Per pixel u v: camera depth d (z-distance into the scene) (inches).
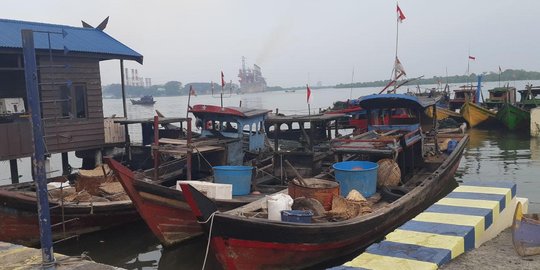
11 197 366.9
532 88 1448.1
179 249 403.2
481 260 180.2
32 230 389.1
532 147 957.2
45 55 585.6
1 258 213.3
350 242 337.7
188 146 458.3
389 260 162.7
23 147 553.3
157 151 474.6
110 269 197.2
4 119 605.0
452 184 611.2
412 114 640.4
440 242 179.3
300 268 320.5
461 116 1333.7
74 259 206.8
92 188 469.1
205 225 284.8
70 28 711.1
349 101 1167.6
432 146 625.6
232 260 293.6
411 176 530.3
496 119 1270.9
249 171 432.8
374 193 415.5
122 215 435.8
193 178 533.6
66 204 392.2
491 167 749.3
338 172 406.0
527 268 175.9
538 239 195.8
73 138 625.9
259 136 588.7
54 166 896.9
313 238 307.3
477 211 216.1
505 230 239.3
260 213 330.6
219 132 574.6
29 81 180.1
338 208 342.3
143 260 384.5
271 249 297.7
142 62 716.7
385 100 569.0
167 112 2716.5
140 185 366.3
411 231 191.9
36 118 182.9
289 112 2085.4
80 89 640.4
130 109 3339.1
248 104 3203.7
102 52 644.1
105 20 763.4
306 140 572.7
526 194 554.3
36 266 202.2
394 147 436.5
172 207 384.5
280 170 514.0
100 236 435.8
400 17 863.1
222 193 379.9
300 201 329.7
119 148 705.0
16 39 568.1
